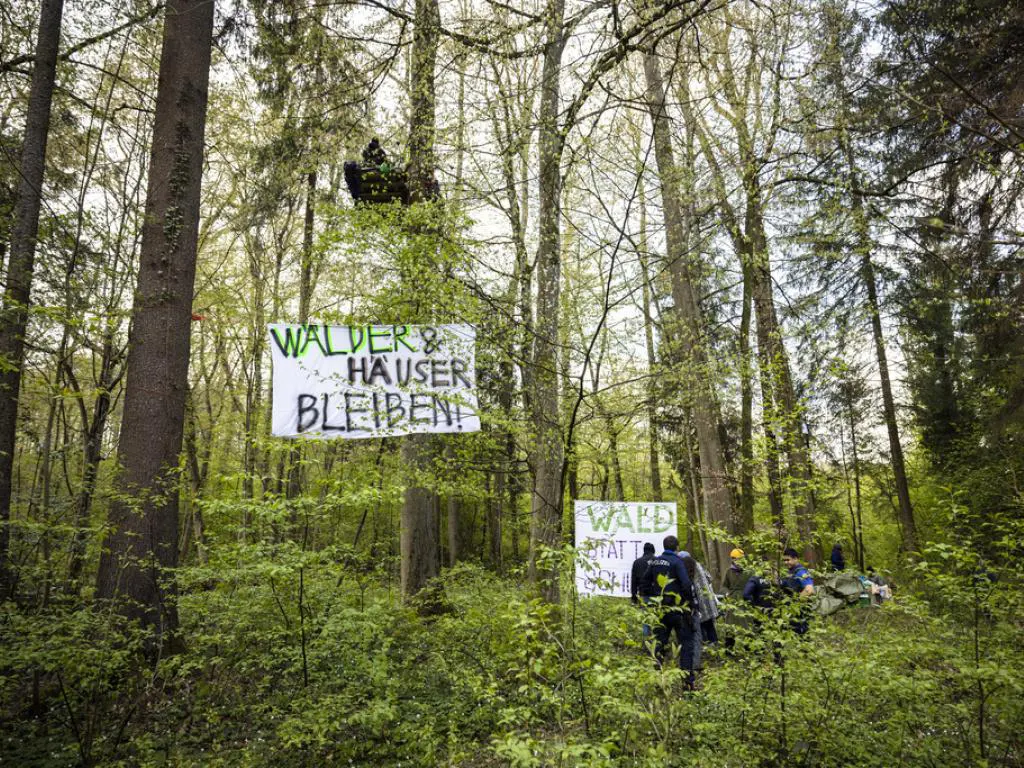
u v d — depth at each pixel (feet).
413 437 23.08
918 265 32.04
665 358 23.63
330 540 18.90
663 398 25.22
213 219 47.39
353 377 17.58
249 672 16.26
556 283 17.48
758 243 24.11
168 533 19.70
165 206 22.06
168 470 20.38
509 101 18.35
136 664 16.66
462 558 64.28
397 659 17.20
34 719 14.93
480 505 63.82
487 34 19.79
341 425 17.38
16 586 17.63
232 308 48.78
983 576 10.97
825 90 21.74
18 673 16.08
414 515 28.50
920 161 28.89
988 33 25.03
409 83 22.21
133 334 21.12
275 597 15.11
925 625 12.29
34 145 22.72
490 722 14.03
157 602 18.52
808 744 11.37
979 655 11.10
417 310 17.79
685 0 15.37
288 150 27.81
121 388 25.46
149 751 13.41
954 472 43.47
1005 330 31.71
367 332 17.83
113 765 12.80
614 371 23.02
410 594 26.96
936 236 27.63
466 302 16.85
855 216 21.09
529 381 17.35
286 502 13.75
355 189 20.38
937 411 47.73
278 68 27.58
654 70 24.07
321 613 14.97
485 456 19.58
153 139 22.86
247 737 14.23
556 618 13.93
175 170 22.31
